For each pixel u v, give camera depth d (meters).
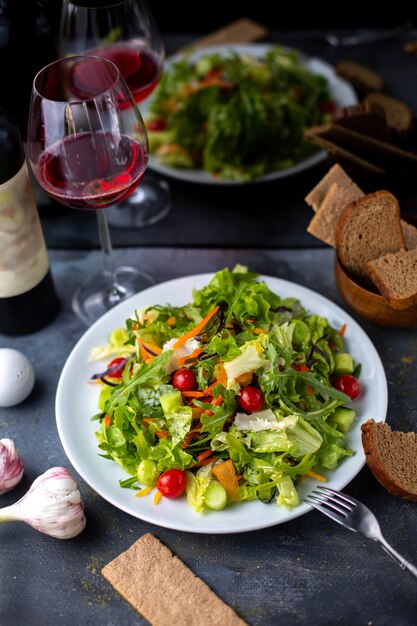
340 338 0.80
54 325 0.89
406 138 0.96
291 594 0.69
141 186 1.03
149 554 0.71
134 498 0.71
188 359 0.75
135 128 0.78
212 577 0.70
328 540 0.72
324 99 1.07
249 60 1.08
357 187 0.85
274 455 0.72
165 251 0.96
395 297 0.78
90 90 0.85
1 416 0.82
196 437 0.73
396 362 0.83
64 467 0.74
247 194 1.01
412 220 0.85
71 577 0.71
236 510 0.70
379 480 0.72
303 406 0.75
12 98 0.84
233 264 0.94
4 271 0.81
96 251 0.96
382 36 1.17
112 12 0.87
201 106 1.01
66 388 0.78
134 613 0.68
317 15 1.55
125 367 0.78
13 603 0.69
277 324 0.79
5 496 0.76
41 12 0.83
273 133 0.99
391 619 0.67
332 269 0.92
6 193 0.76
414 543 0.71
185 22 1.57
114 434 0.73
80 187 0.77
